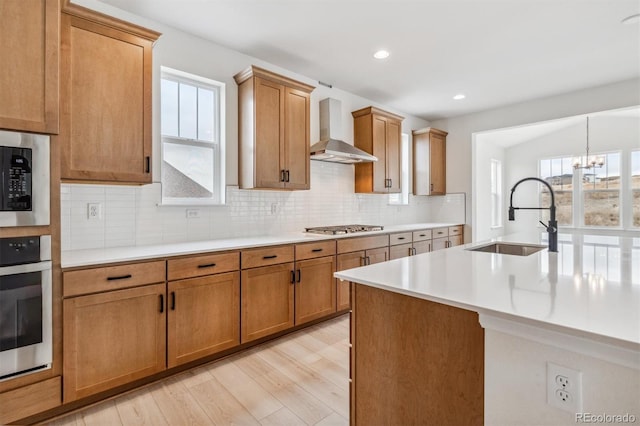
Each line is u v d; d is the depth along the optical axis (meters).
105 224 2.40
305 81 3.74
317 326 3.14
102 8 2.38
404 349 1.32
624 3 2.38
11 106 1.61
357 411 1.48
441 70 3.58
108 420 1.78
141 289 2.03
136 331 2.02
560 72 3.62
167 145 2.80
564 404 0.85
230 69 3.09
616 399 0.78
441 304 1.21
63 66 1.94
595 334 0.78
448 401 1.20
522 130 6.11
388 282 1.33
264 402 1.94
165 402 1.94
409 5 2.41
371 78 3.80
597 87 4.05
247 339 2.56
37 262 1.68
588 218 6.16
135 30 2.20
